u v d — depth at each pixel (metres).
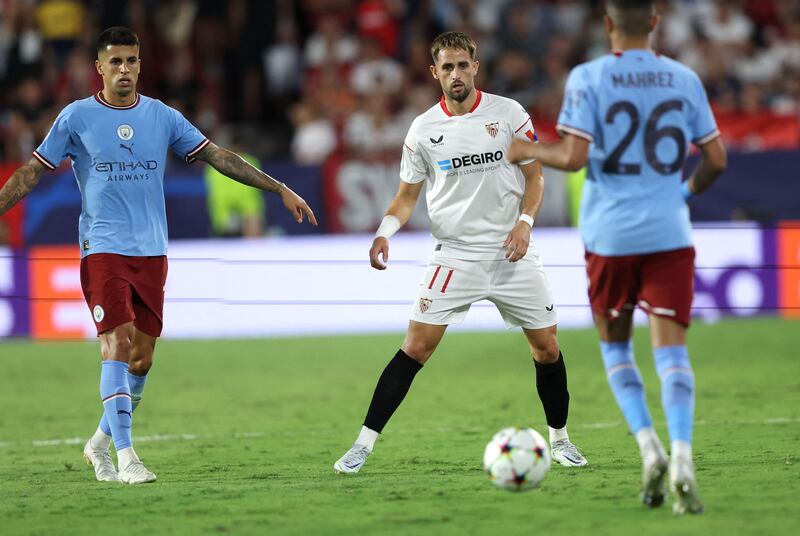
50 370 46.94
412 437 30.91
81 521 20.22
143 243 25.05
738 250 54.94
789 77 70.56
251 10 74.31
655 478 19.56
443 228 25.11
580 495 21.52
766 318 55.88
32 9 72.56
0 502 22.38
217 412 36.84
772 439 28.77
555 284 55.34
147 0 74.50
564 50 70.44
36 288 54.72
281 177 57.88
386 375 25.20
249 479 24.91
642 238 19.84
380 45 71.50
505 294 25.05
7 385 43.38
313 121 66.94
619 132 19.92
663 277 19.95
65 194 56.09
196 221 57.06
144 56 72.94
